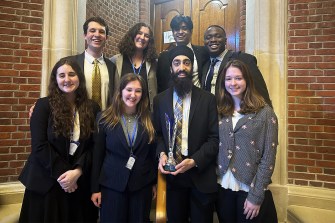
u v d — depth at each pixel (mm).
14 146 2719
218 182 1749
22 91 2746
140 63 2387
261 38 2725
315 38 2611
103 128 1781
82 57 2229
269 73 2703
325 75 2576
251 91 1706
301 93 2656
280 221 2611
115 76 2287
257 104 1680
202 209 1751
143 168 1751
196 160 1636
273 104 2688
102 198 1759
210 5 3805
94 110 1938
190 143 1720
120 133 1731
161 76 2326
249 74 1718
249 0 2881
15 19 2719
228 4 3617
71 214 1828
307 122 2635
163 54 2389
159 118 1838
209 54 2326
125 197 1729
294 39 2684
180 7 4156
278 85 2699
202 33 3898
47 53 2783
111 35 3963
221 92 1802
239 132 1653
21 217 1775
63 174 1709
